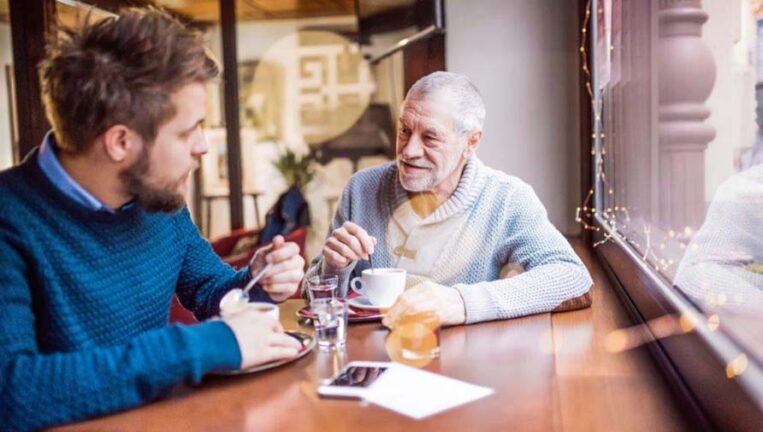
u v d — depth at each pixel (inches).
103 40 43.1
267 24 223.1
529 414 36.8
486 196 73.7
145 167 44.8
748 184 39.9
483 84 134.9
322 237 225.3
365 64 219.0
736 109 42.4
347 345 51.3
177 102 43.8
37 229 45.2
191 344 40.8
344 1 205.0
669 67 59.6
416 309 54.3
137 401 39.2
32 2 133.6
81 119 43.2
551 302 60.6
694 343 43.3
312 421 36.7
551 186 134.3
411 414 37.2
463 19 134.6
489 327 55.5
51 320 45.8
